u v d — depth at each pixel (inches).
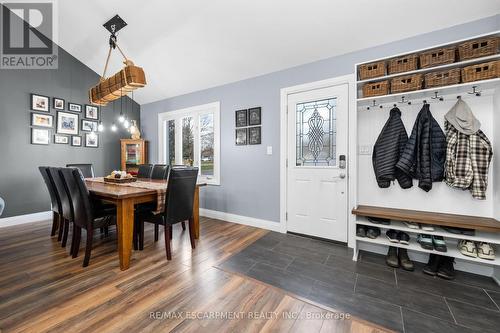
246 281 74.0
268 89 128.5
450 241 83.0
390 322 55.8
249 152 136.2
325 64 110.3
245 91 137.7
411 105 91.0
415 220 77.8
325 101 111.6
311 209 115.4
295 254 95.3
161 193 90.0
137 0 106.1
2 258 88.4
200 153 163.5
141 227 98.0
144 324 54.4
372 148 98.6
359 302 63.6
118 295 65.6
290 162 121.3
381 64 86.4
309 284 72.6
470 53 73.1
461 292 68.6
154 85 168.9
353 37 96.7
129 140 179.3
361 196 101.5
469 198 81.6
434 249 76.9
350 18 89.3
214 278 75.6
